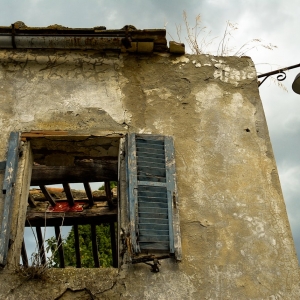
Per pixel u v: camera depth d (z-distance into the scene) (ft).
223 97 16.19
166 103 15.81
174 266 12.34
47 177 18.56
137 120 15.25
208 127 15.35
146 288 11.92
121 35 16.30
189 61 17.04
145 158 13.96
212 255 12.66
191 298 11.86
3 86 15.78
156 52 17.17
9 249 12.18
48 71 16.29
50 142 14.73
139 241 12.28
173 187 13.50
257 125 15.64
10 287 11.68
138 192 13.17
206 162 14.53
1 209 12.87
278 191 14.17
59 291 11.77
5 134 14.57
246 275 12.39
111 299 11.71
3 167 13.66
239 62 17.24
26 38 16.14
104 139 14.74
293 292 12.21
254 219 13.50
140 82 16.29
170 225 12.70
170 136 14.70
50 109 15.29
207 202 13.69
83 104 15.49
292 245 13.09
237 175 14.37
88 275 12.12
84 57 16.75
